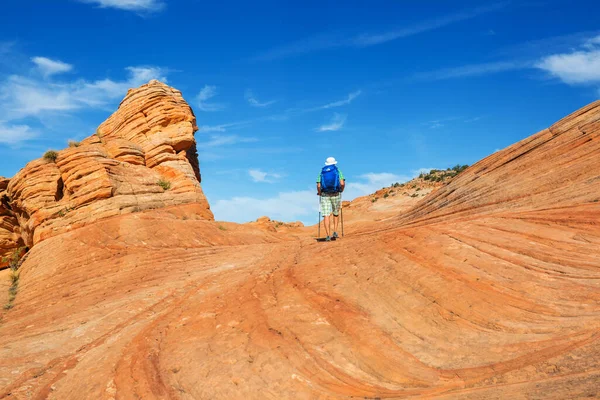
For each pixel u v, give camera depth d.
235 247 17.95
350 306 7.84
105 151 25.73
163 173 26.27
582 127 11.95
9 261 25.84
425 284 7.86
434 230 10.20
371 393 5.54
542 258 7.82
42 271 16.95
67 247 17.98
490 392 4.84
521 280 7.25
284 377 6.05
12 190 22.95
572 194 10.20
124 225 19.09
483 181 13.34
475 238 9.17
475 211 12.00
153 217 20.17
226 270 13.21
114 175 21.88
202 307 9.25
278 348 6.76
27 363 8.59
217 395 5.90
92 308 11.90
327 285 8.90
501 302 6.85
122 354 7.86
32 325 11.56
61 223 20.11
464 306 7.00
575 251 7.77
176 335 8.06
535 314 6.36
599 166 10.52
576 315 6.03
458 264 8.23
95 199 20.62
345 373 6.04
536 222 9.32
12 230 26.44
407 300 7.62
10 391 7.37
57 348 9.25
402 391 5.47
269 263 12.46
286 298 8.65
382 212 46.47
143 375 6.73
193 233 19.98
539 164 12.10
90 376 7.26
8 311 14.12
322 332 7.07
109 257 16.91
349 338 6.85
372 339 6.71
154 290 12.34
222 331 7.74
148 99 28.77
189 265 14.99
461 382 5.32
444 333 6.56
